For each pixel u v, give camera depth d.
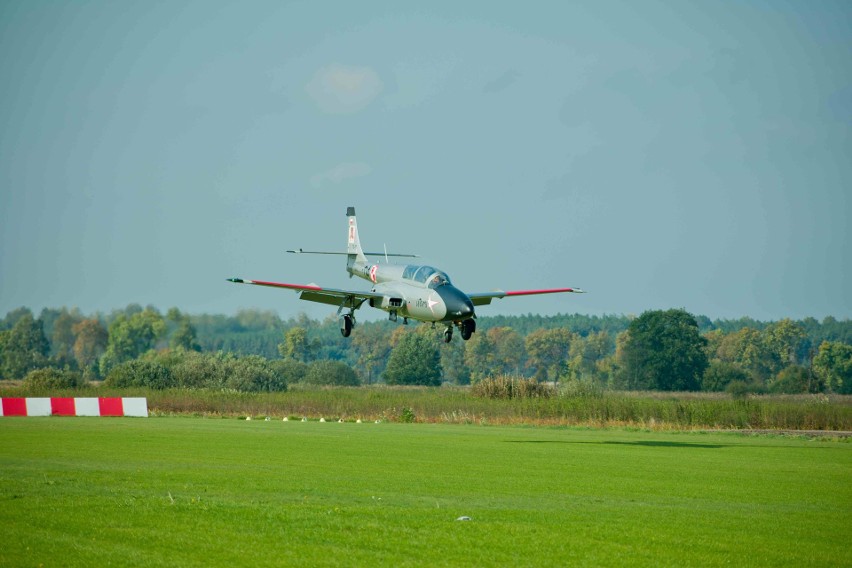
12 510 64.38
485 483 83.25
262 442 121.25
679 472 95.31
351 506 68.38
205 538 57.47
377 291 131.12
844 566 54.66
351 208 168.38
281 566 51.97
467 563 53.34
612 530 62.12
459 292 121.94
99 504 66.75
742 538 60.81
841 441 146.88
